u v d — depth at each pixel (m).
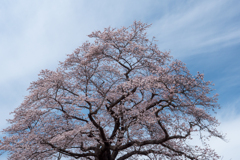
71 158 12.62
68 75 11.01
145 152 11.02
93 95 12.01
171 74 10.20
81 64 10.72
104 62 12.03
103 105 11.58
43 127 11.34
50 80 9.93
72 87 11.75
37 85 10.66
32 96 9.69
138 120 11.10
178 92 9.78
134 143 10.99
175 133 10.16
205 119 11.27
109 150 11.67
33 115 10.19
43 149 10.55
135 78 10.68
